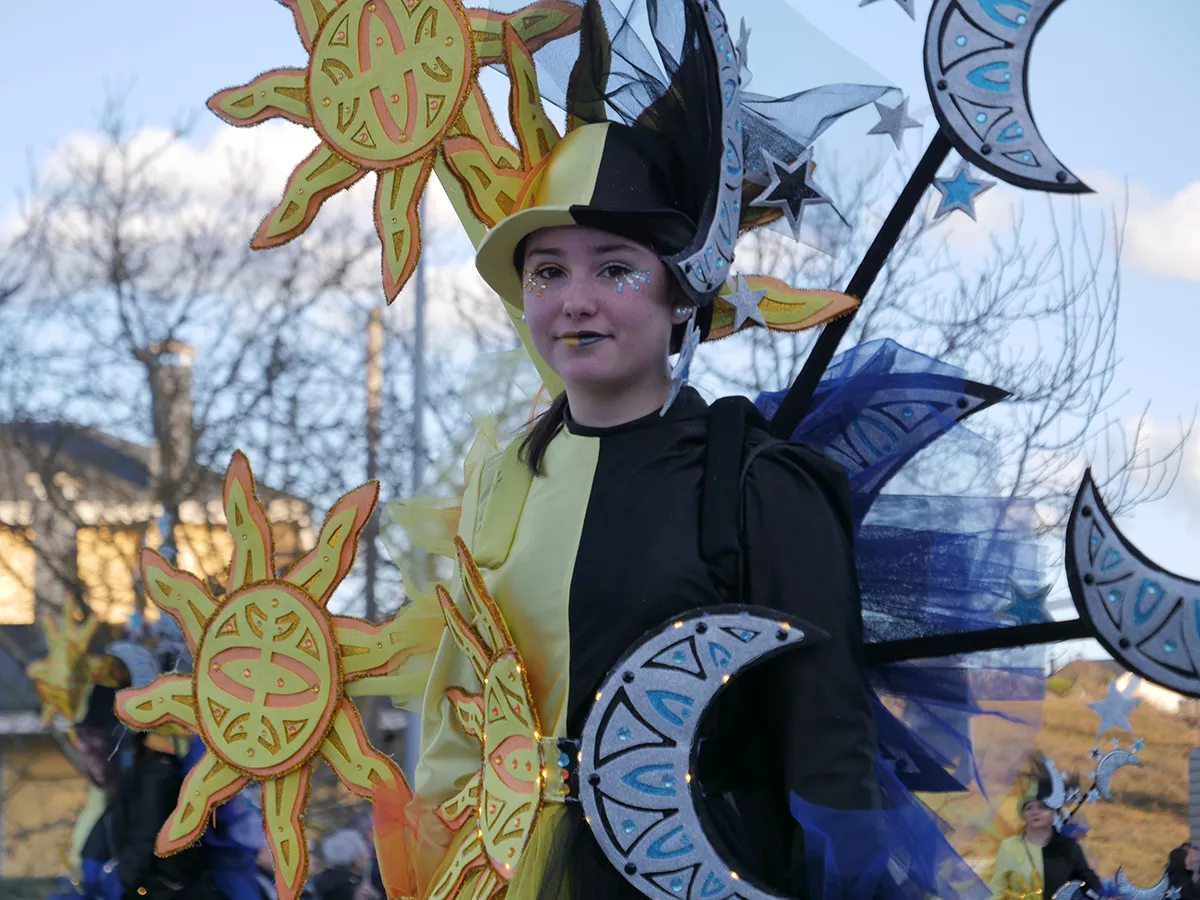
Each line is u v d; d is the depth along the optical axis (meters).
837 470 1.94
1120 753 2.60
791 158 2.21
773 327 2.16
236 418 11.94
